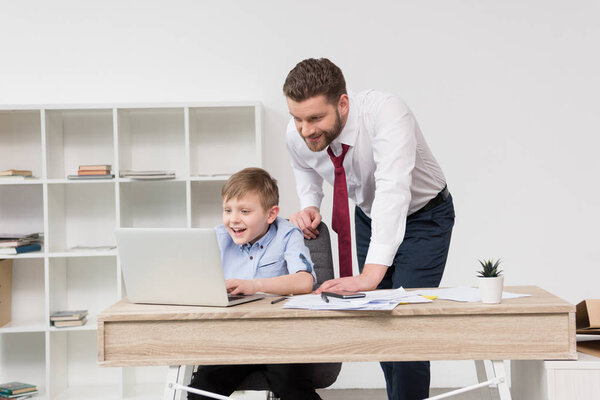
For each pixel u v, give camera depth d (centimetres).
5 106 339
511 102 366
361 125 217
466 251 369
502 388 159
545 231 368
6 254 341
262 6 370
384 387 373
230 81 371
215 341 158
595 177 366
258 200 207
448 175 369
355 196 244
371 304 158
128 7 372
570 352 157
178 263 163
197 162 371
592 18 365
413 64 368
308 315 157
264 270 217
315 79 188
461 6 367
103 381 373
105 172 344
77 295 373
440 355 157
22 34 372
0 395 344
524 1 366
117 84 372
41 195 372
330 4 369
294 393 196
